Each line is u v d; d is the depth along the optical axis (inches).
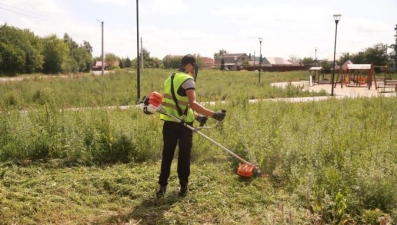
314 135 239.1
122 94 689.0
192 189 190.5
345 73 1434.5
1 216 152.3
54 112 290.5
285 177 204.2
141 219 155.1
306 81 1609.3
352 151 229.6
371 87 1279.5
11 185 186.1
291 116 347.3
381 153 211.9
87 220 154.6
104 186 190.7
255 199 178.5
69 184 190.1
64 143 242.4
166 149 179.2
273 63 3924.7
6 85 803.4
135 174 207.5
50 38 2930.6
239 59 4557.1
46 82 933.8
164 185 180.9
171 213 162.4
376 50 2556.6
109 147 239.8
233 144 245.0
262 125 305.7
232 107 424.8
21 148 229.8
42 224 149.9
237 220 157.9
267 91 860.6
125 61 3858.3
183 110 175.8
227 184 197.2
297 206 164.1
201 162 231.1
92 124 266.7
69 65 3038.9
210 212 165.5
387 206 163.9
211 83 1043.9
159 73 1483.8
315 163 200.5
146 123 285.4
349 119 331.0
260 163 216.5
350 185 181.3
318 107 435.5
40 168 214.2
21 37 2573.8
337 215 153.3
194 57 178.9
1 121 258.2
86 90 767.1
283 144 230.4
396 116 331.6
